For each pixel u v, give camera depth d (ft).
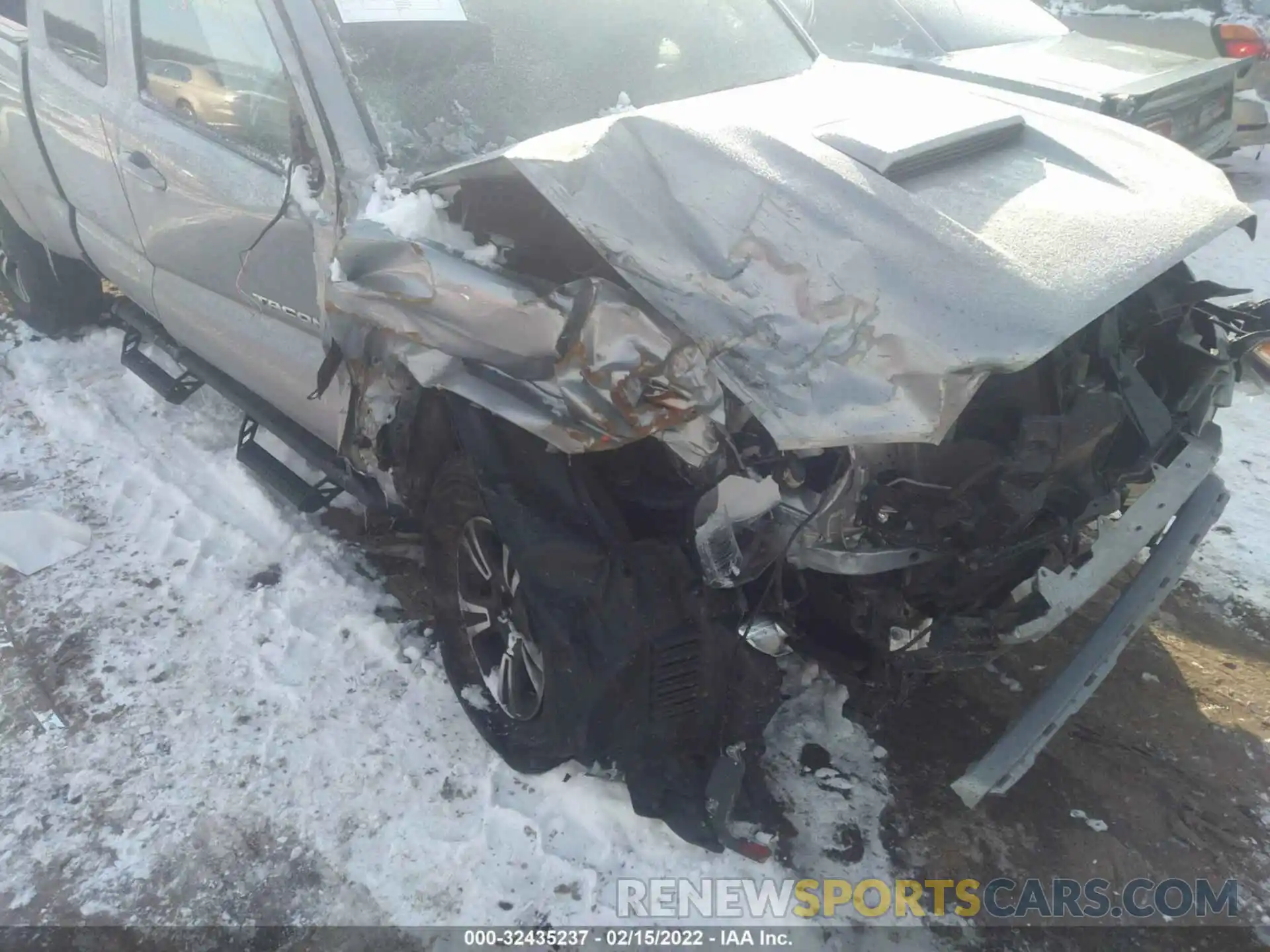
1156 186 7.87
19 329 17.08
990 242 6.60
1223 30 23.26
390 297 7.19
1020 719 7.45
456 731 8.97
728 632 6.95
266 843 7.99
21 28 13.94
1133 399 7.48
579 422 6.44
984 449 6.81
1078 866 7.74
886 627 7.20
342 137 8.22
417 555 11.34
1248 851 7.88
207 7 9.50
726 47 10.32
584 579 6.84
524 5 9.40
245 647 9.97
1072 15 31.09
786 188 6.68
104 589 10.82
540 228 7.47
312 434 10.77
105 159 11.67
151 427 13.93
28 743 8.98
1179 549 8.02
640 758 7.16
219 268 10.39
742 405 6.70
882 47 19.33
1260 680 9.59
